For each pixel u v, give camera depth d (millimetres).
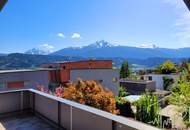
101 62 25797
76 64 23453
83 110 3352
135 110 9188
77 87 7668
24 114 5426
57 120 4309
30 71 14516
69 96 7418
